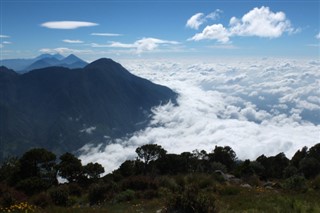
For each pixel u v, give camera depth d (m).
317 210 13.98
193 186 14.41
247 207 14.98
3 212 16.09
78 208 18.42
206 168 57.03
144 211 16.92
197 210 13.09
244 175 40.66
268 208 14.52
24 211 16.16
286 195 18.64
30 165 48.53
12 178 46.69
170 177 29.06
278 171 51.91
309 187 22.59
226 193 20.70
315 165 41.12
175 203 13.56
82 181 47.59
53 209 17.86
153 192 23.95
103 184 26.45
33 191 33.59
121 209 18.88
